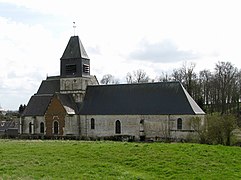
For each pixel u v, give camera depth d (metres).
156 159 27.61
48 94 74.62
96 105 67.50
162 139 59.59
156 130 60.69
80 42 72.25
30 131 71.81
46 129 69.12
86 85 71.06
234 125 47.91
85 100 69.50
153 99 62.72
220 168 25.66
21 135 67.94
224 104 105.50
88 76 71.81
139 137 61.75
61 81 71.75
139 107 62.94
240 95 107.62
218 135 47.12
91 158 28.22
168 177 23.20
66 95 70.12
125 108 64.06
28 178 21.75
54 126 68.44
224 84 106.38
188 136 56.19
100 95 68.56
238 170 25.39
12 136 68.25
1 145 38.19
